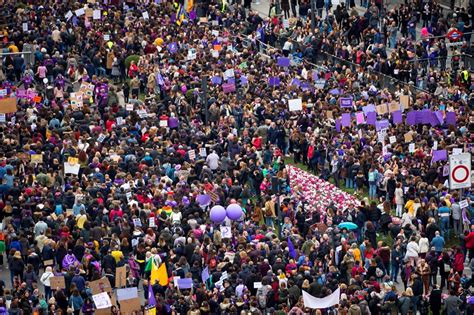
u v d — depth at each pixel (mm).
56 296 113250
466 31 186500
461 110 154000
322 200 137000
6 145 140625
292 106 153500
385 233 131125
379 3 192125
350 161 141625
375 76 166000
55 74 168500
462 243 127438
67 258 117438
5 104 148125
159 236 121125
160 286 115375
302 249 121375
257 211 132875
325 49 176875
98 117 151000
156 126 149125
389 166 138125
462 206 130000
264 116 153750
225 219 125938
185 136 146000
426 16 189625
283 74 165250
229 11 194375
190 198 128750
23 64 171000
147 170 135625
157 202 128375
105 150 140750
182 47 174250
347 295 112938
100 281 111000
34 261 119250
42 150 141000
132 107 153500
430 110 150250
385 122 145000
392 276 124000
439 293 116625
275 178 131875
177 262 117062
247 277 114500
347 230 125250
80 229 122125
